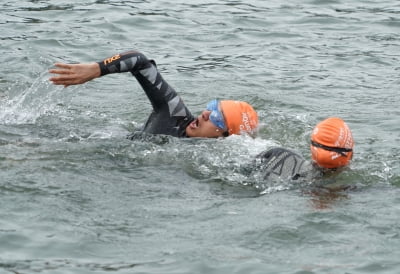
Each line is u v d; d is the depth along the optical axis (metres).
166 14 30.48
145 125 17.86
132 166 16.38
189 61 25.88
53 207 14.35
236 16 30.62
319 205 14.75
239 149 16.89
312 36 28.73
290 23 30.12
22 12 29.97
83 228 13.66
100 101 21.67
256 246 13.18
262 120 20.17
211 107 17.34
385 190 15.58
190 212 14.42
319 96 22.88
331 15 31.16
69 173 15.84
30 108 20.23
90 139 17.72
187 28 29.08
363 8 32.34
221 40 28.06
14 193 14.80
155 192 15.27
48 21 29.00
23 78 23.27
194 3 32.34
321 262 12.70
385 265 12.62
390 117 20.97
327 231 13.73
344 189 15.56
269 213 14.37
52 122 19.17
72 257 12.74
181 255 12.84
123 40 27.47
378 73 25.20
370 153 17.78
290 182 15.70
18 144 17.23
